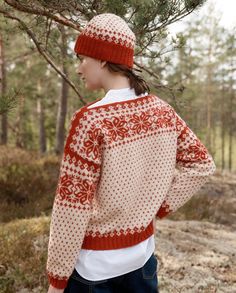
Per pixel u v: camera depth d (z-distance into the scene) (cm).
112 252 165
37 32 428
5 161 1018
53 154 1341
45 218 605
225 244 591
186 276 438
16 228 534
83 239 161
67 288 170
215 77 2316
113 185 159
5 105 348
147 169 169
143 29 326
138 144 162
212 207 963
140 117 163
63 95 1414
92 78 168
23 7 330
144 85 170
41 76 1723
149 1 313
